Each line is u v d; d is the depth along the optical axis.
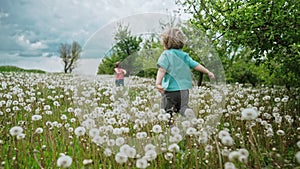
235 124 4.32
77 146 3.65
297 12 5.00
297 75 6.81
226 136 2.52
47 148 3.45
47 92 7.66
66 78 11.43
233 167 2.17
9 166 3.06
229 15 5.38
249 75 11.88
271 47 5.61
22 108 5.59
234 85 9.98
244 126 4.30
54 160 3.01
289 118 3.91
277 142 3.56
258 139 3.43
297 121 4.30
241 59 10.26
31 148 3.40
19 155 3.35
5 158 3.26
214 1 6.02
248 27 5.27
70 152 3.50
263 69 8.70
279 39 5.52
